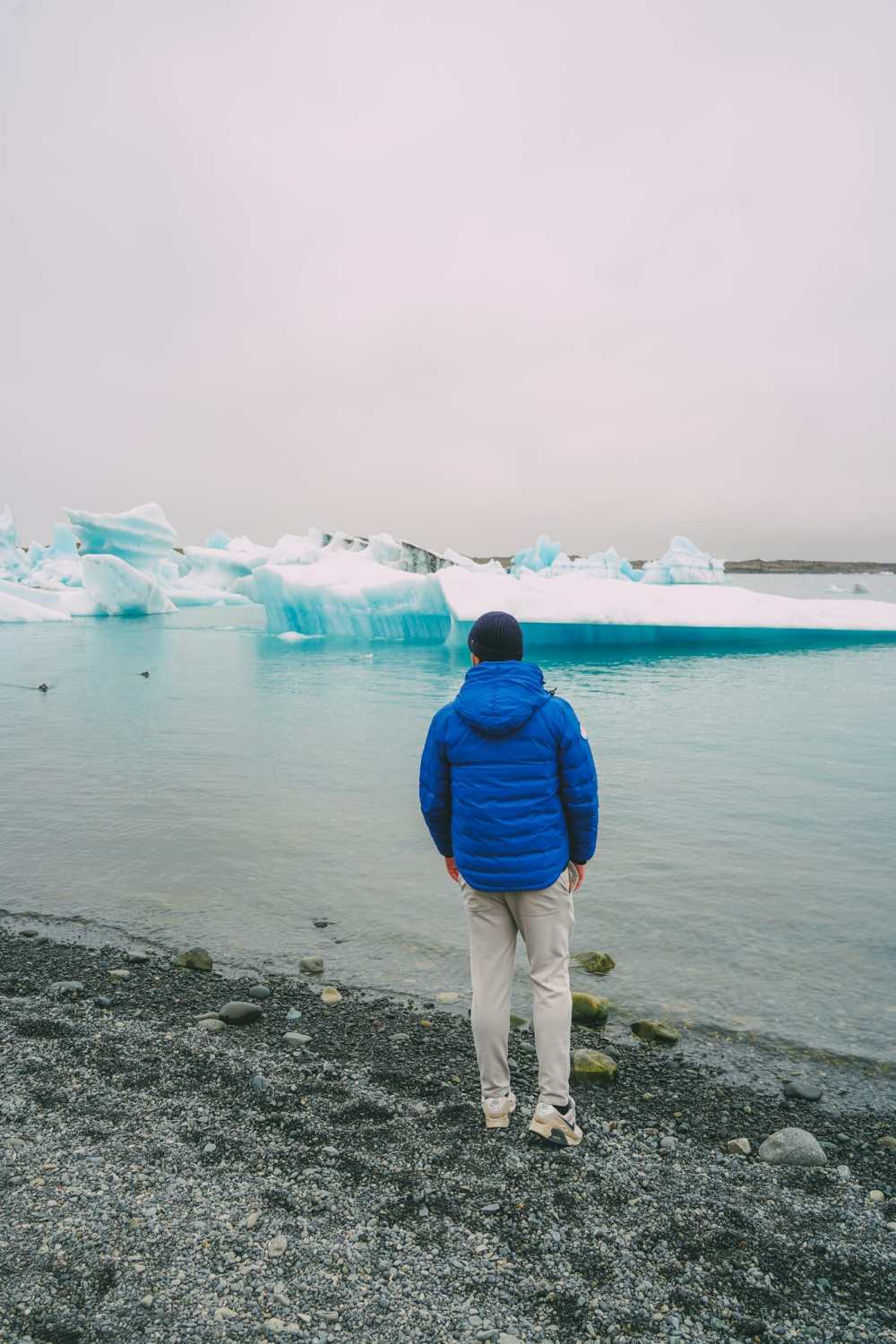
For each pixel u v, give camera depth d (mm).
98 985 4316
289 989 4258
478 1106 3121
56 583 55719
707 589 25859
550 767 2775
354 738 11078
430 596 26828
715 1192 2607
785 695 14438
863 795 7969
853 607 26203
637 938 4836
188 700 14648
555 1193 2584
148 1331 1987
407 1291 2148
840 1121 3088
